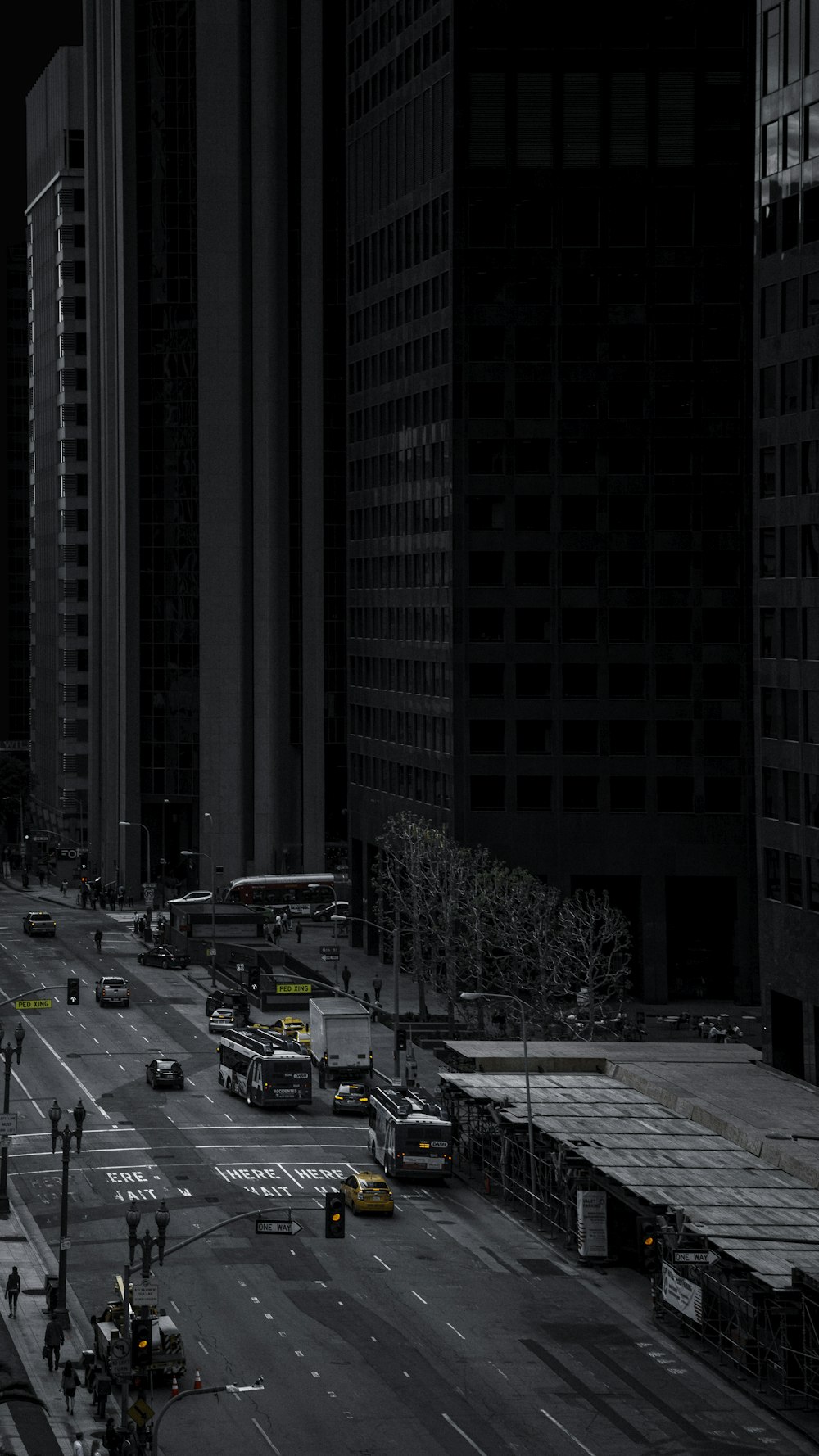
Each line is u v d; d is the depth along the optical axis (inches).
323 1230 3836.1
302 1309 3368.6
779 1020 4677.7
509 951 5625.0
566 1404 2952.8
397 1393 2992.1
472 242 6250.0
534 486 6225.4
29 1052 5541.3
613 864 6200.8
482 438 6230.3
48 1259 3649.1
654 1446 2790.4
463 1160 4507.9
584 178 6250.0
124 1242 3742.6
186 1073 5324.8
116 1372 2886.3
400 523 6840.6
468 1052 4724.4
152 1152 4426.7
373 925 6190.9
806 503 4559.5
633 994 6284.5
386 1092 4451.3
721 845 6186.0
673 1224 3346.5
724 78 6250.0
